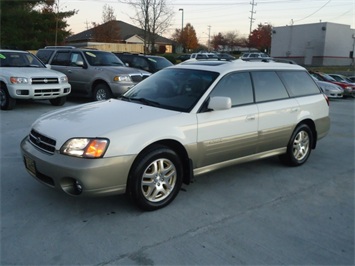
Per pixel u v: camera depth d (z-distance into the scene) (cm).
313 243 342
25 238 329
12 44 3075
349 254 326
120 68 1111
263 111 493
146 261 302
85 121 384
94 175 345
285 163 575
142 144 369
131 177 370
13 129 744
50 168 355
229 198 439
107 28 4375
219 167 460
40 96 972
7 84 934
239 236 348
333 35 5053
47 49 1276
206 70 475
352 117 1161
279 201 437
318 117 592
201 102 430
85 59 1136
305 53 5241
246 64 508
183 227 361
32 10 3222
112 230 349
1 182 455
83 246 320
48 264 293
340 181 517
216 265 300
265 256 317
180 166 409
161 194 399
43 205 396
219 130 440
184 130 406
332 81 1884
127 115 400
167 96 456
